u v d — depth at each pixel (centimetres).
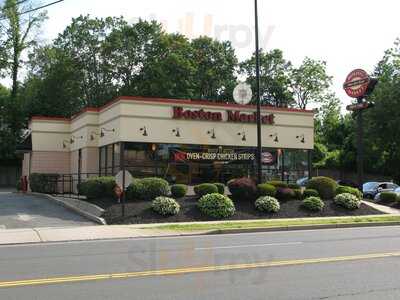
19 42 5384
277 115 3031
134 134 2672
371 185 4112
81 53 4988
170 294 808
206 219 2158
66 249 1366
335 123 6222
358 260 1145
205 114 2827
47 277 943
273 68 5169
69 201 2492
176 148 2762
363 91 2988
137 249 1354
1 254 1265
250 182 2442
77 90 5031
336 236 1675
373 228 2022
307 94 6019
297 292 826
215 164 2841
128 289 843
